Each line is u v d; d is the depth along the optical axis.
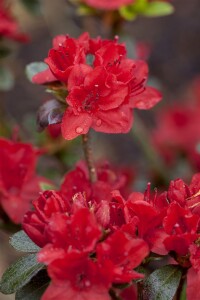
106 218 0.45
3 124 0.79
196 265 0.46
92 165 0.55
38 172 0.71
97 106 0.50
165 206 0.48
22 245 0.48
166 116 0.89
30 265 0.47
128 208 0.46
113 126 0.49
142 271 0.47
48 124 0.52
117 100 0.49
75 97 0.49
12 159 0.59
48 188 0.58
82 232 0.44
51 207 0.46
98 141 0.97
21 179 0.59
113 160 0.96
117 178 0.57
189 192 0.48
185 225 0.46
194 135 0.86
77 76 0.49
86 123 0.49
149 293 0.47
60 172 0.71
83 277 0.45
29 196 0.59
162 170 0.79
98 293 0.44
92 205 0.46
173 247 0.46
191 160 0.82
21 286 0.46
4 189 0.58
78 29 0.96
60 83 0.52
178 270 0.48
